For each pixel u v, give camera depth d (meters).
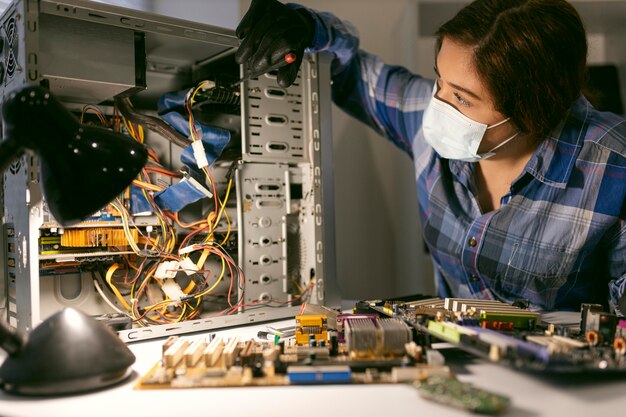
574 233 1.21
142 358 0.86
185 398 0.65
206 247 1.14
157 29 1.05
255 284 1.23
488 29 1.04
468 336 0.73
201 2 1.59
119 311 1.07
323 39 1.29
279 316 1.20
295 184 1.31
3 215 1.10
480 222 1.29
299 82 1.30
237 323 1.12
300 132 1.30
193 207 1.21
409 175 1.98
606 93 1.75
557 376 0.72
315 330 0.89
